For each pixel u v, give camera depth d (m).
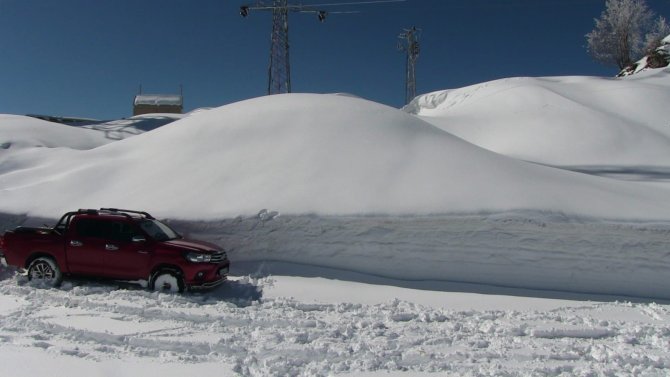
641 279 8.25
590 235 8.42
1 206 11.16
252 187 10.32
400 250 8.84
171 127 14.61
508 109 32.94
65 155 15.44
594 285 8.34
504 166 11.23
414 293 8.21
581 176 12.83
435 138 12.29
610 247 8.38
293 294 8.15
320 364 5.26
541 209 8.86
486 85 40.69
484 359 5.52
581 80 38.50
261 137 12.21
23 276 8.50
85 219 8.43
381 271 8.84
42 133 21.09
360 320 6.86
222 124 13.15
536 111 31.16
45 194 11.52
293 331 6.24
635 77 38.69
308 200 9.62
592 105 31.73
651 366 5.38
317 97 14.38
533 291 8.35
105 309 7.02
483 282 8.54
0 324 6.25
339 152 11.23
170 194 10.65
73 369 4.90
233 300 7.75
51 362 5.05
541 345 6.00
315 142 11.65
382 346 5.83
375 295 8.13
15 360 5.07
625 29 49.69
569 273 8.41
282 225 9.29
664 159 22.48
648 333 6.44
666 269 8.20
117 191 11.29
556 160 23.86
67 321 6.43
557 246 8.48
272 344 5.80
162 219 9.88
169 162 12.09
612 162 22.56
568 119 28.89
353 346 5.78
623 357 5.56
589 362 5.49
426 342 6.02
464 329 6.54
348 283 8.61
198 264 7.86
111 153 14.41
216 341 5.82
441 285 8.53
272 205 9.62
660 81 36.34
